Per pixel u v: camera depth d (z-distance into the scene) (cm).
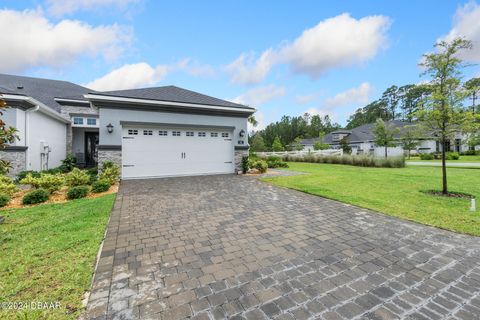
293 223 450
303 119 6619
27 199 598
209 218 482
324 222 454
